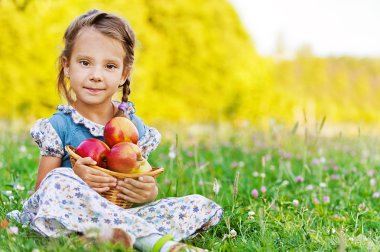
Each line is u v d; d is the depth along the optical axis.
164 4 13.88
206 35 14.46
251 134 9.01
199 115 14.32
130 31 3.08
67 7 9.80
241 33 15.82
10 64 10.51
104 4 10.15
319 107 24.69
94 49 2.92
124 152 2.67
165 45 13.83
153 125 8.65
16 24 10.28
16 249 2.41
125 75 3.11
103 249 2.37
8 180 4.33
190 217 2.90
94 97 2.93
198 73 14.27
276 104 16.03
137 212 2.83
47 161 2.95
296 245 2.82
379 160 6.63
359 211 3.75
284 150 6.48
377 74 36.53
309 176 5.03
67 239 2.48
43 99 10.75
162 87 13.77
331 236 2.99
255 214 3.36
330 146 8.29
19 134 7.66
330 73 35.97
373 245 2.91
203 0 14.65
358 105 32.62
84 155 2.71
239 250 2.68
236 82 14.81
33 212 2.77
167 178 4.70
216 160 6.07
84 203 2.60
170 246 2.47
